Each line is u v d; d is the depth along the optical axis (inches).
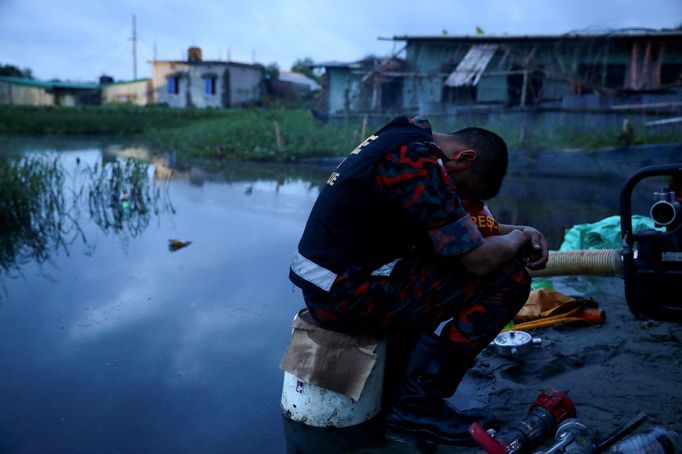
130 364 118.0
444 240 81.4
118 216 284.0
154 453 86.7
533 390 102.1
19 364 117.9
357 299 86.0
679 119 553.0
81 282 175.3
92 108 1358.3
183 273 184.5
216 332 135.3
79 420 96.6
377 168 83.2
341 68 896.9
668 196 113.8
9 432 92.7
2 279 178.2
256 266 192.5
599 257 133.9
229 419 96.7
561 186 412.8
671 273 111.3
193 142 754.8
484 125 657.0
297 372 92.4
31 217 274.8
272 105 1531.7
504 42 725.3
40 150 717.9
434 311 88.1
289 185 413.4
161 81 1603.1
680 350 115.6
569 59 692.7
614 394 99.3
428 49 783.7
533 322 131.3
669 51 653.3
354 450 86.7
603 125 608.4
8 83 1859.0
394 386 93.0
